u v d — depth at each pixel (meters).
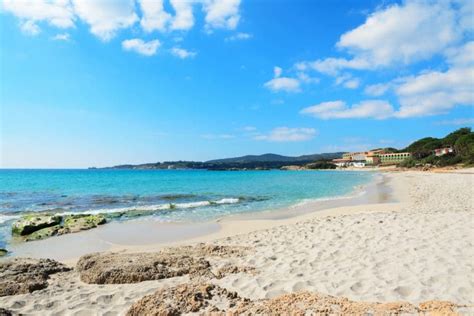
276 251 8.04
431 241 7.84
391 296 4.84
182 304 4.75
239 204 21.11
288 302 4.68
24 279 6.15
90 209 19.92
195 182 48.22
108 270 6.33
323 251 7.73
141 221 15.13
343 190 30.73
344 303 4.53
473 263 6.11
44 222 13.79
